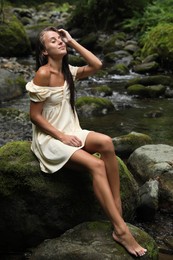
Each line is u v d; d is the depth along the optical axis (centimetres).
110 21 1446
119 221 273
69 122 307
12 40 1222
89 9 1473
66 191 305
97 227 291
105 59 1138
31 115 302
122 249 271
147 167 414
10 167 303
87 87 845
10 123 604
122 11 1443
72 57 1037
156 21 1253
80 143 293
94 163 281
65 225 309
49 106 303
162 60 984
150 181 374
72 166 299
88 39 1316
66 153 289
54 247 282
